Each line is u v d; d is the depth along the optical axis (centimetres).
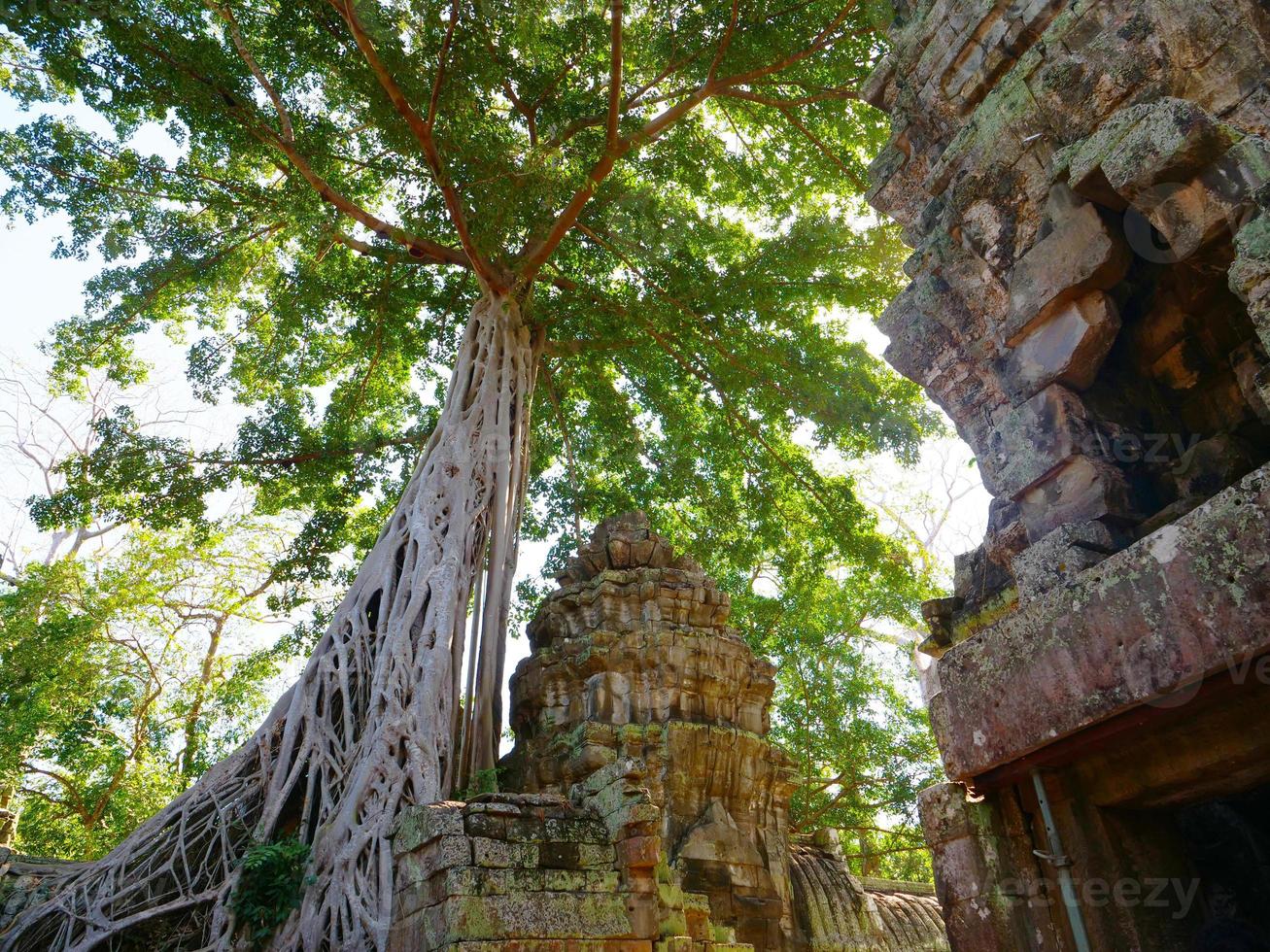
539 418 1830
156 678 1967
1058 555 610
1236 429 643
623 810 780
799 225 1511
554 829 763
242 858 891
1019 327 689
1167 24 612
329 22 1287
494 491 1264
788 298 1585
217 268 1573
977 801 621
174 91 1308
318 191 1380
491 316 1420
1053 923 579
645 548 1354
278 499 1691
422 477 1246
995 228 728
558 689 1240
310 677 1060
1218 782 551
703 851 1123
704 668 1245
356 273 1664
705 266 1526
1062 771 602
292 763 1007
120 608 1909
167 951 864
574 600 1313
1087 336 653
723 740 1199
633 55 1435
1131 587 513
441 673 1027
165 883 929
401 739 954
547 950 695
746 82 1366
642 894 755
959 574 792
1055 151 688
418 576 1109
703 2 1298
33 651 1667
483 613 1191
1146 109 585
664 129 1494
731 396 1728
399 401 1886
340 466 1600
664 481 1788
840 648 1959
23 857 996
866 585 1898
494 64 1224
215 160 1578
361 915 791
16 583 1923
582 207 1429
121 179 1457
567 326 1684
